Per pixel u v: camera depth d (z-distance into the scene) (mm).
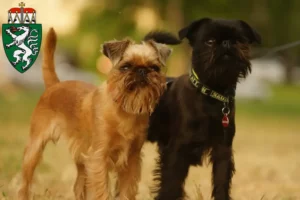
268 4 32062
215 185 7621
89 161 7254
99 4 29141
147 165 12680
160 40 8453
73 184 9094
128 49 7176
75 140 7746
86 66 30812
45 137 8016
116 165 7359
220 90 7445
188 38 7883
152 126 8195
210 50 7270
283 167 13117
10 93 31344
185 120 7523
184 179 7707
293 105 33219
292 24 36500
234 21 7633
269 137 20109
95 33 29000
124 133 7172
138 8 28875
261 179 11250
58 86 8125
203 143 7535
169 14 28766
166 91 8039
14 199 8266
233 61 7215
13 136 17250
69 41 34344
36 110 8125
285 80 50000
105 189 7207
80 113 7602
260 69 48844
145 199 8688
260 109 30688
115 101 7070
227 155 7574
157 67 7199
